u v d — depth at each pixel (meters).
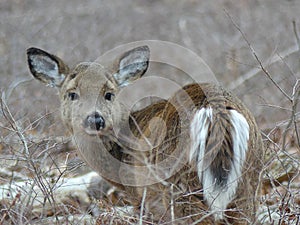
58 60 16.39
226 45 28.67
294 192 14.91
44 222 14.56
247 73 23.59
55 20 31.50
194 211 13.27
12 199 14.93
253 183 13.41
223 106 13.11
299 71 23.00
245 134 12.98
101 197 16.17
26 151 15.05
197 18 33.16
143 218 14.16
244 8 33.53
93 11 33.44
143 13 34.25
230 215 13.33
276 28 30.53
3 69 25.12
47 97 21.75
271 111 20.78
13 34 29.33
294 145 17.14
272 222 13.89
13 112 20.12
